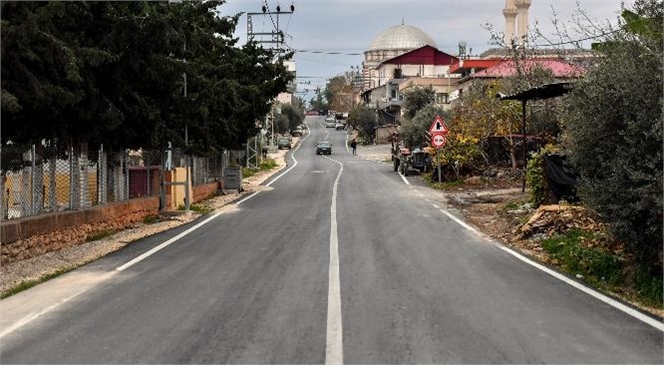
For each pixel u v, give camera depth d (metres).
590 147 10.89
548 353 6.45
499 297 8.92
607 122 10.39
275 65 33.28
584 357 6.33
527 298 8.88
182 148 22.45
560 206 14.70
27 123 14.51
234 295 9.10
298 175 42.34
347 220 18.00
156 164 23.39
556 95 20.00
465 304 8.50
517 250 13.05
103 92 15.99
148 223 19.31
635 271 10.65
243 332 7.22
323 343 6.77
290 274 10.58
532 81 30.00
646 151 9.70
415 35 121.94
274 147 78.50
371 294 9.07
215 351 6.55
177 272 10.95
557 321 7.67
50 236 13.78
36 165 14.56
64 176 16.06
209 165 31.30
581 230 13.44
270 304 8.52
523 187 23.97
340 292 9.20
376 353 6.43
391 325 7.45
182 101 19.47
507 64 43.66
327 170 46.66
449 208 20.97
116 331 7.38
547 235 13.73
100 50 14.34
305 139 105.31
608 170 10.70
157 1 15.94
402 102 77.88
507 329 7.30
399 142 46.88
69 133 15.62
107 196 18.64
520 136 29.95
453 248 13.27
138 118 17.38
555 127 29.84
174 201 22.70
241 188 31.34
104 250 13.97
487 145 31.73
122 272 11.09
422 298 8.83
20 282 10.61
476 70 65.12
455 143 30.83
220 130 25.36
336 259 11.95
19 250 12.54
